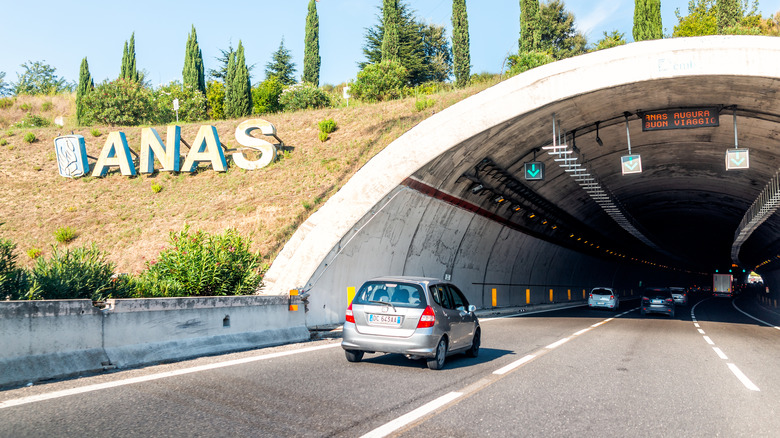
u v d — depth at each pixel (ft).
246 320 39.93
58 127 136.87
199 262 43.50
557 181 100.58
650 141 85.05
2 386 22.35
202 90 216.13
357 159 94.94
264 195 91.76
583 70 60.29
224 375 27.12
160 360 30.99
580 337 54.49
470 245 95.50
